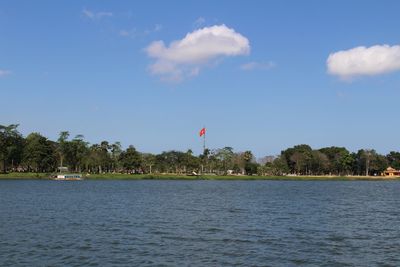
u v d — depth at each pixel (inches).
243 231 1772.9
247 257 1270.9
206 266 1155.3
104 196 3986.2
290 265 1178.0
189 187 6048.2
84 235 1627.7
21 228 1795.0
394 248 1427.2
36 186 5782.5
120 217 2244.1
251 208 2847.0
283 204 3206.2
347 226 1958.7
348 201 3602.4
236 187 6195.9
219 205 3075.8
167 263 1184.8
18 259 1205.1
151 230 1781.5
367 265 1187.3
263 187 6289.4
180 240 1541.6
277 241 1537.9
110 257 1249.4
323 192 5054.1
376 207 3024.1
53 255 1262.3
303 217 2319.1
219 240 1549.0
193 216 2324.1
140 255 1280.8
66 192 4534.9
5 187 5438.0
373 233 1750.7
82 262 1182.3
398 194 4746.6
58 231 1723.7
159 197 3927.2
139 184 6963.6
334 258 1268.5
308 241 1542.8
